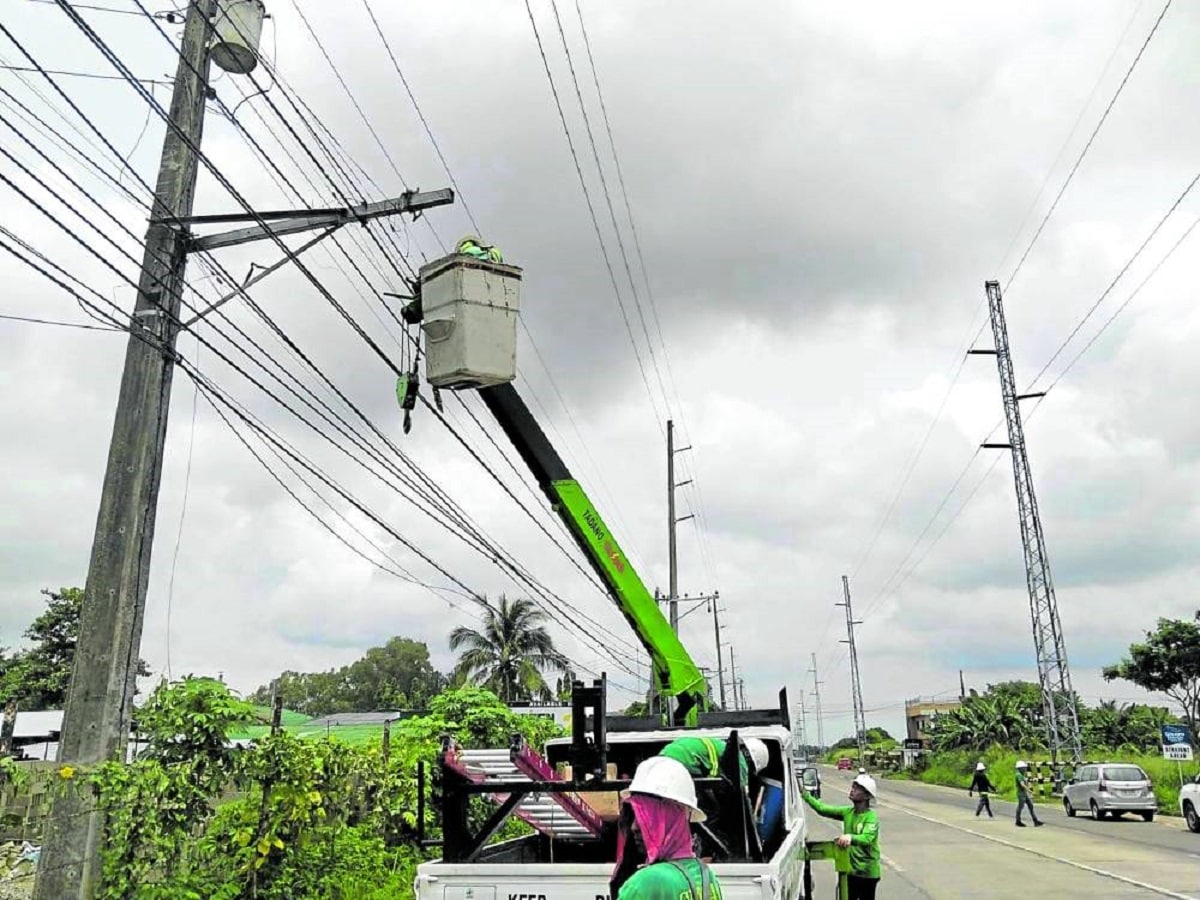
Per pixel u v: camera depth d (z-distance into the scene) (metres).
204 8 8.84
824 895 14.66
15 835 7.31
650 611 9.24
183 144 8.61
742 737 8.09
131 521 7.50
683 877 3.10
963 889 14.48
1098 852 19.25
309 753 8.34
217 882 7.57
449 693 16.61
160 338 7.98
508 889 6.07
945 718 81.19
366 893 9.43
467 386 8.00
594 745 6.52
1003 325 39.19
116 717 7.16
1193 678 42.31
